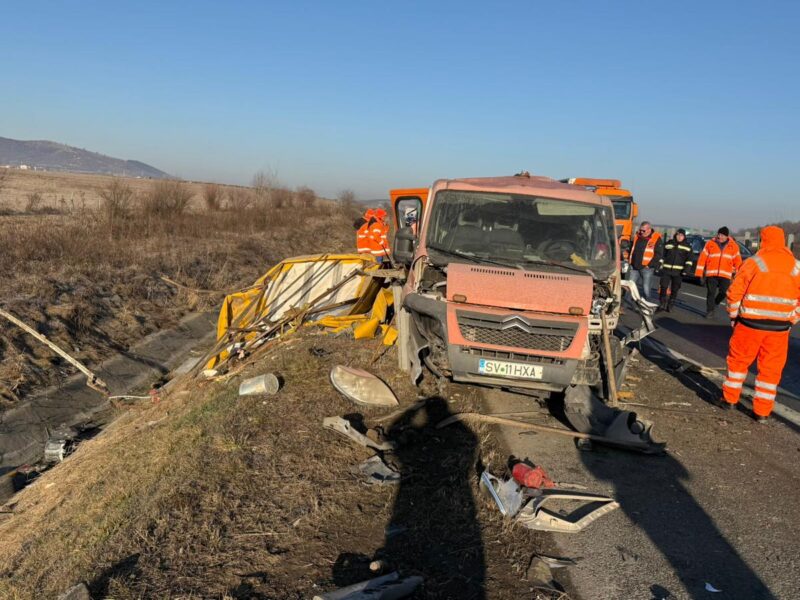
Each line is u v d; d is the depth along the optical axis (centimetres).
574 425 554
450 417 568
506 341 526
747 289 611
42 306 1120
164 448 529
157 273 1552
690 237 2205
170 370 1145
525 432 567
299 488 427
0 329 986
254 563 344
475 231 621
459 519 398
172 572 335
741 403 680
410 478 452
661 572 349
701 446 548
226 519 387
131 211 2222
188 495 418
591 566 354
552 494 434
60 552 405
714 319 1299
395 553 359
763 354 609
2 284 1191
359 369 658
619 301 578
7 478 698
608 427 532
